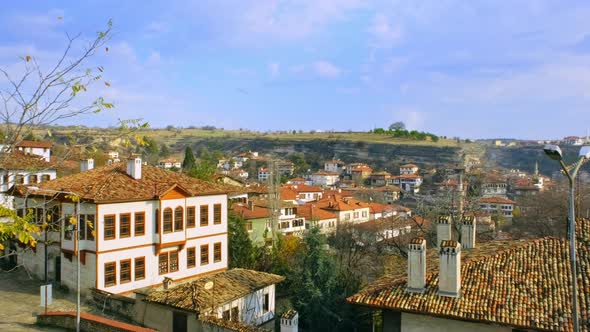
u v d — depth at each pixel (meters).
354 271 45.34
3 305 28.94
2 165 14.13
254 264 41.97
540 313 15.75
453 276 17.38
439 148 180.62
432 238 42.94
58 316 24.14
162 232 34.38
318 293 33.34
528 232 56.75
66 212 32.16
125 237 32.47
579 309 15.66
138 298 27.56
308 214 77.69
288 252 46.56
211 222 38.75
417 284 18.03
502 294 17.02
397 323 17.61
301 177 166.50
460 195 44.00
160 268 34.69
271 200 60.22
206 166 61.06
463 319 16.23
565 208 55.03
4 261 39.31
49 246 34.47
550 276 17.55
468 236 23.81
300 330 33.41
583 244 19.31
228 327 23.66
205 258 38.19
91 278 30.97
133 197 32.56
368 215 91.81
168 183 35.91
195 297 26.20
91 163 41.47
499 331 16.06
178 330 25.59
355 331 33.66
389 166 184.00
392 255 48.81
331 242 56.38
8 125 11.96
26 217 12.95
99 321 22.23
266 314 30.77
